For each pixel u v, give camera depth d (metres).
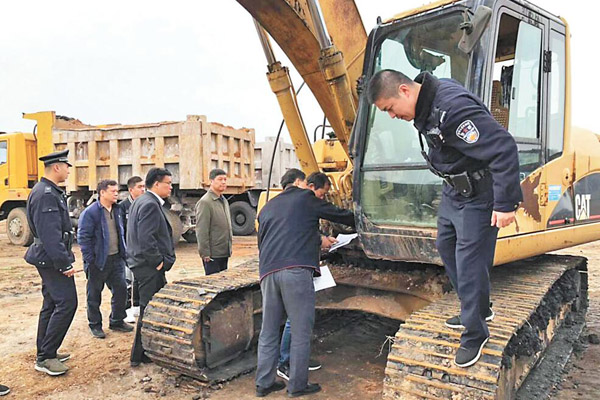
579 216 4.74
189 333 3.88
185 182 10.75
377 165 3.88
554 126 4.32
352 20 4.29
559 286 4.88
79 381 4.28
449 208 2.84
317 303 4.36
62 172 4.41
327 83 4.18
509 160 2.40
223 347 4.29
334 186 4.57
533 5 3.93
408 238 3.61
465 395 2.78
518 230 3.76
